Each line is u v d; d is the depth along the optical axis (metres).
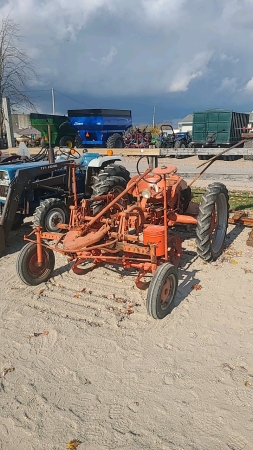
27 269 4.80
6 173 6.45
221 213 5.92
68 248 4.35
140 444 2.66
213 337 3.83
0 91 25.95
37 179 7.21
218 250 5.74
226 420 2.84
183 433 2.74
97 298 4.64
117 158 8.27
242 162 19.47
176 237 4.95
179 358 3.53
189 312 4.29
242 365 3.42
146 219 5.08
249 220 7.10
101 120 20.06
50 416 2.92
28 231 7.51
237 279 5.09
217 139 21.97
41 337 3.89
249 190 11.31
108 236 4.54
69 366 3.46
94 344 3.76
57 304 4.53
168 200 5.62
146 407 2.98
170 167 5.14
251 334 3.87
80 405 3.02
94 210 5.59
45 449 2.64
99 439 2.71
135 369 3.41
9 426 2.84
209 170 15.62
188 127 51.06
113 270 5.42
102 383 3.25
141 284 4.69
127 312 4.30
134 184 4.82
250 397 3.05
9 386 3.24
